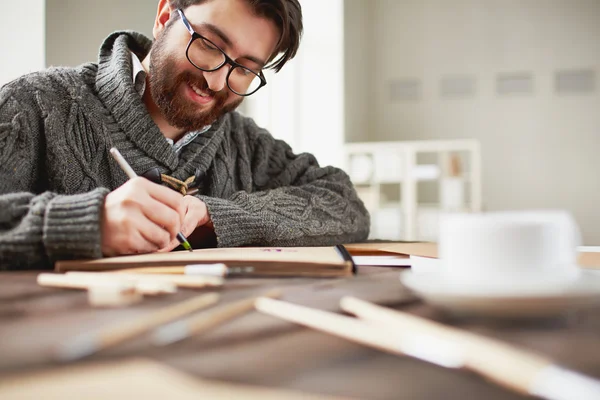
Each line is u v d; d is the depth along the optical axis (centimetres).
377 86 537
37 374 21
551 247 37
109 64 111
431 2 526
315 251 74
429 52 527
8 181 90
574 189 502
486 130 517
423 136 529
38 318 34
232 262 59
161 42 106
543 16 507
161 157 108
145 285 45
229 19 101
